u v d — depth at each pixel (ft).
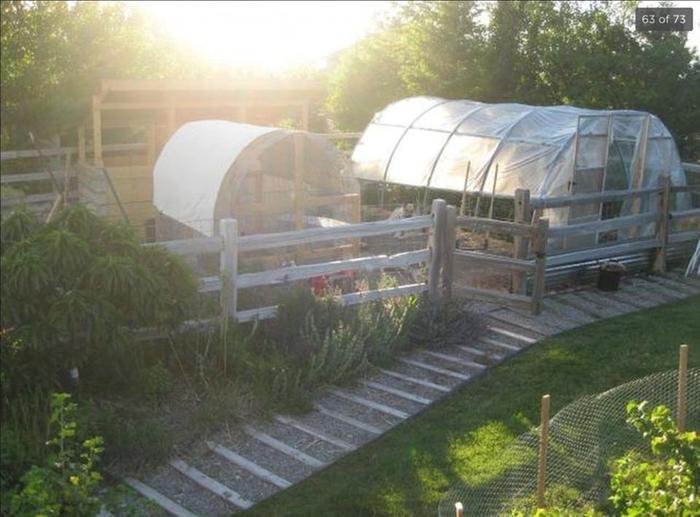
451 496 16.05
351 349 23.85
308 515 16.49
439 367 24.40
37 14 61.21
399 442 19.60
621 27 36.99
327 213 35.73
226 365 22.80
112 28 64.90
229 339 23.43
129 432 18.99
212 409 20.68
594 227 31.24
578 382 22.21
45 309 19.19
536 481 16.19
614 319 27.58
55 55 61.26
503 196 39.70
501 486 16.22
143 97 43.91
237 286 24.64
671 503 12.69
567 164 37.73
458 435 19.65
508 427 19.84
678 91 35.50
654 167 37.70
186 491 17.71
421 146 45.09
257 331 25.32
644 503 12.72
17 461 17.38
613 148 38.19
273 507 16.94
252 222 33.58
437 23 56.44
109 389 21.75
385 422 20.89
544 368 23.49
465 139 43.27
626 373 22.38
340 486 17.60
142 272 19.97
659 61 34.47
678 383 17.33
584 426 17.24
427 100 48.88
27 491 13.37
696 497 12.82
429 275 28.58
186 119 46.24
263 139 32.96
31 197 51.03
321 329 24.81
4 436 17.98
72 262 19.29
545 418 14.44
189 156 35.58
